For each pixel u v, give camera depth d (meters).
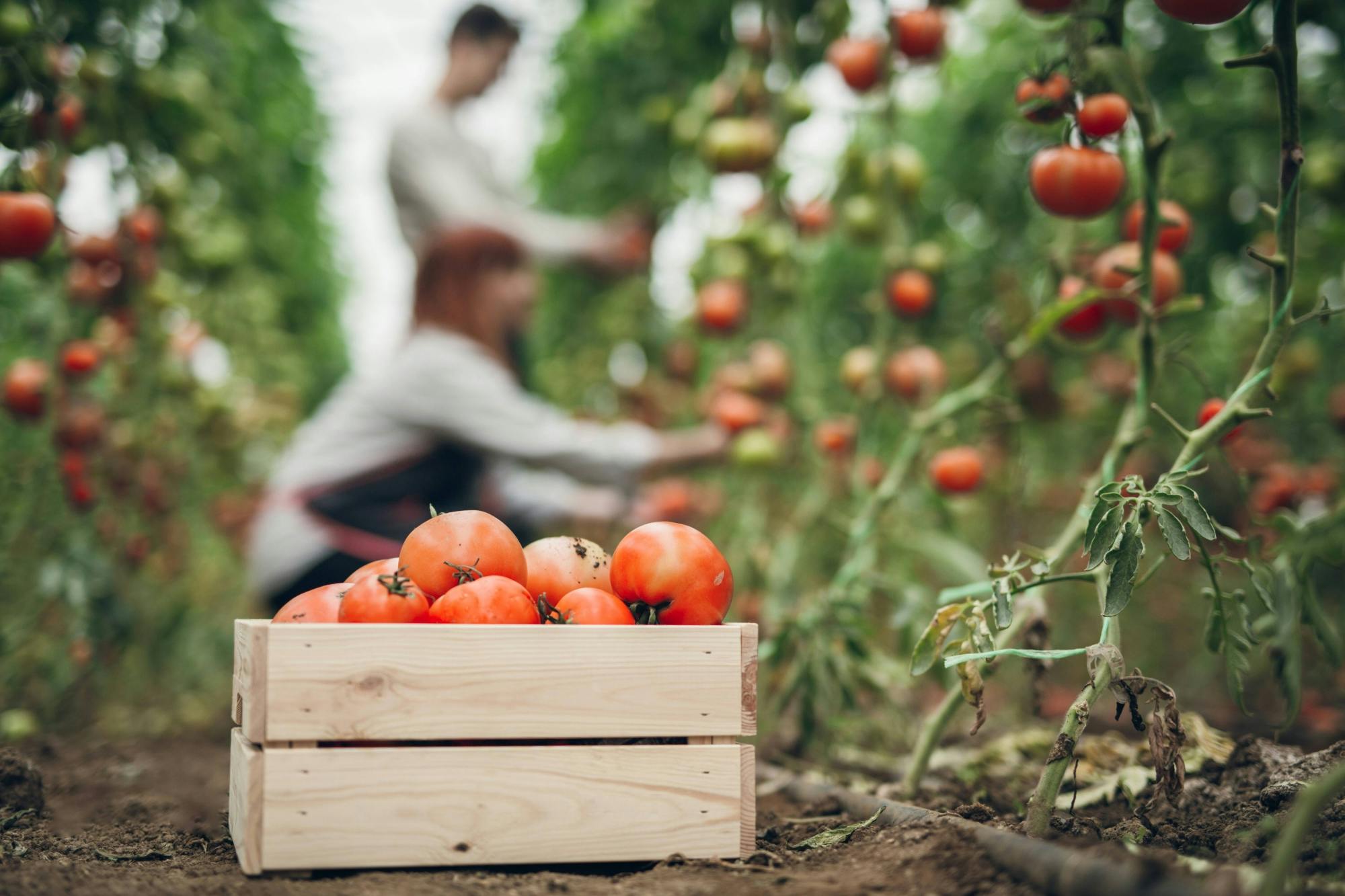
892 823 1.65
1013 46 3.96
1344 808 1.39
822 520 3.23
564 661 1.44
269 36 4.28
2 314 3.29
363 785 1.38
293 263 6.05
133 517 3.79
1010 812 1.82
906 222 3.09
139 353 3.48
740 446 3.16
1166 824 1.56
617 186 4.88
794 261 3.36
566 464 3.20
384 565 1.64
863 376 3.08
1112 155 1.81
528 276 3.49
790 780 2.21
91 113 2.87
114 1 2.88
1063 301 1.92
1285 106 1.52
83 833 1.81
